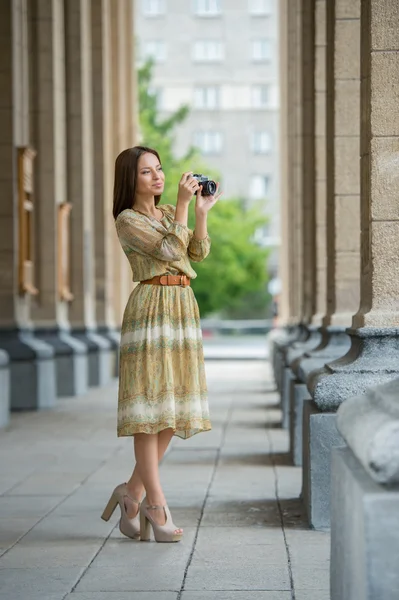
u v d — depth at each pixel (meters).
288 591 8.60
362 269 11.83
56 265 30.39
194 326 10.44
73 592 8.60
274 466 15.94
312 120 21.44
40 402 26.23
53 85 30.48
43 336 30.34
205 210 10.53
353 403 6.70
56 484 14.19
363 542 5.72
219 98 119.44
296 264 34.28
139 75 91.94
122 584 8.85
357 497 5.89
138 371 10.27
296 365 16.47
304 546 10.30
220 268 98.19
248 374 42.66
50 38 30.48
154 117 91.88
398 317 11.16
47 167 30.47
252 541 10.53
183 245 10.18
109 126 41.25
